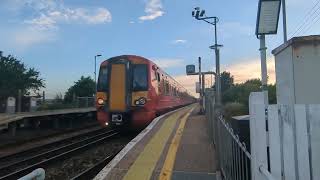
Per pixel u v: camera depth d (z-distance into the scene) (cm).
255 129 436
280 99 821
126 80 2156
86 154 1730
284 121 442
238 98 3247
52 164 1501
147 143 1363
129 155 1170
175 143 1370
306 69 717
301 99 714
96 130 2808
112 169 1013
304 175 435
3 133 2658
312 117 440
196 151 1240
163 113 2672
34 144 2266
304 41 718
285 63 768
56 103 4550
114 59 2191
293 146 438
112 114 2158
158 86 2386
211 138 1395
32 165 1402
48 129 3244
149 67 2191
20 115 2764
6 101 3391
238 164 632
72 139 2362
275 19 703
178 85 4006
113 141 2112
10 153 1853
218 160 1010
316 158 434
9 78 6725
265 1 687
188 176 958
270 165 445
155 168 1027
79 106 4756
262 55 723
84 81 8012
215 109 1205
